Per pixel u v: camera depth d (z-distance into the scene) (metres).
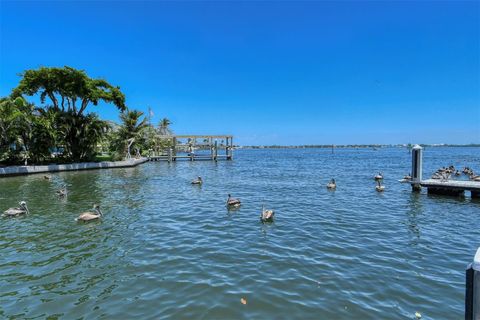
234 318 6.20
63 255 9.89
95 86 49.75
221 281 7.81
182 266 8.80
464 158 81.56
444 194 21.00
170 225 13.31
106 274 8.41
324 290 7.28
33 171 38.47
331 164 58.56
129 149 63.25
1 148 39.38
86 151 50.25
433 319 6.09
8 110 38.09
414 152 22.22
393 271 8.30
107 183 29.42
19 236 11.99
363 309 6.46
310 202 18.47
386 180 30.31
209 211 16.08
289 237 11.34
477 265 2.91
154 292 7.35
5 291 7.56
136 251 10.12
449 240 11.02
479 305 2.92
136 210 16.59
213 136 74.12
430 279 7.81
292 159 81.56
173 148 73.25
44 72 44.00
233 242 10.84
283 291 7.25
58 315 6.47
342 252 9.73
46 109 46.06
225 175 37.09
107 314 6.47
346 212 15.59
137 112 63.31
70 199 20.50
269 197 20.44
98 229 12.82
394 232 11.99
